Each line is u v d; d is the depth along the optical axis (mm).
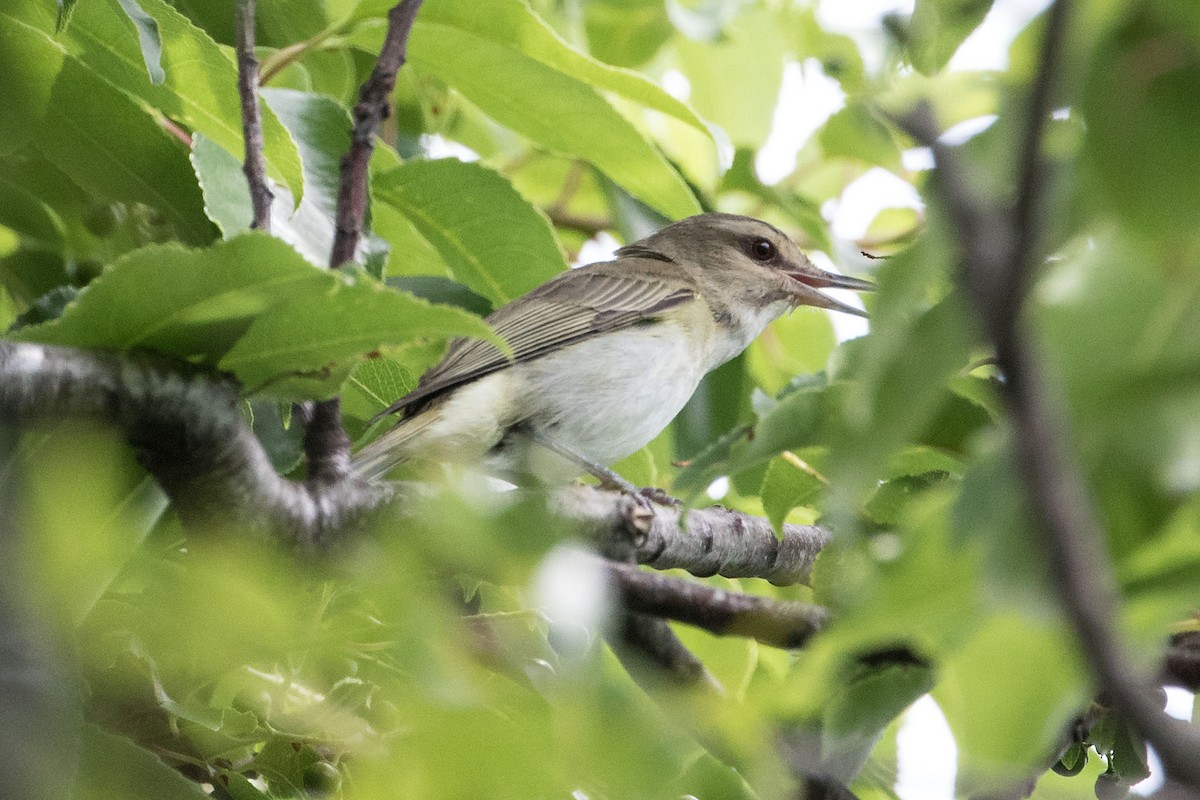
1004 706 4910
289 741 6875
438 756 5910
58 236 10406
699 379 13680
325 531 6332
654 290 13422
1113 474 3908
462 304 10438
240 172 8898
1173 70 3369
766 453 6285
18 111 9070
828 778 6414
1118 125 3404
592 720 5734
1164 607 4703
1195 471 3875
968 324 3705
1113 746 7668
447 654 5215
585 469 12578
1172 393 3625
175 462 6004
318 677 6797
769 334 15617
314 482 6441
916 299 3805
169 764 7031
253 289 5773
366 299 5832
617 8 15172
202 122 8938
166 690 6566
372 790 6398
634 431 13016
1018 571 4105
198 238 9625
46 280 10609
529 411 12508
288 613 5098
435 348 6398
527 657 6641
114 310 5805
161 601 5332
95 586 5504
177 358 6043
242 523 6168
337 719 6633
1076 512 3105
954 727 5176
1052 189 3490
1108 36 3395
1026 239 3047
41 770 4625
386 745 6461
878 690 6488
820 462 8172
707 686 6707
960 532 4246
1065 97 3422
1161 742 3117
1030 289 3131
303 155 9516
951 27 4070
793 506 8344
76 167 9383
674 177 11188
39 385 5645
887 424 3814
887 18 4137
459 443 12125
